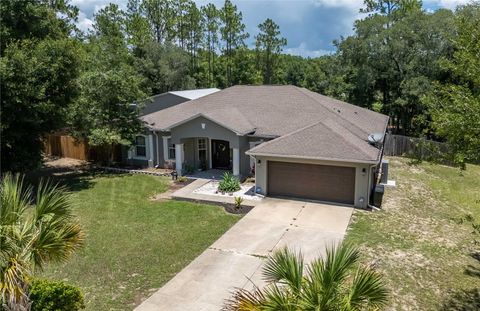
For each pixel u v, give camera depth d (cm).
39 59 1828
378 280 575
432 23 3419
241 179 2177
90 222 1531
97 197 1888
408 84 3478
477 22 890
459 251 1303
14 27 1950
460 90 874
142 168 2536
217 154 2452
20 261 587
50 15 2100
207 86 6375
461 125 816
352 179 1752
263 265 1157
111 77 2384
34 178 2303
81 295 845
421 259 1226
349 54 3922
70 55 1936
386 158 3020
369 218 1595
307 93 2553
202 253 1249
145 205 1762
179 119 2481
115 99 2430
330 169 1781
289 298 566
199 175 2303
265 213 1639
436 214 1705
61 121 2047
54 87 1928
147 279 1077
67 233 682
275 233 1419
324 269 584
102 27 5609
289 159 1809
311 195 1839
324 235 1398
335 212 1653
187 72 5634
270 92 2588
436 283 1077
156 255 1232
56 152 3053
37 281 823
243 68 6550
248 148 2198
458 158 838
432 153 970
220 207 1730
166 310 920
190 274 1105
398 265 1176
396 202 1848
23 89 1738
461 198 1986
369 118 2617
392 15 4212
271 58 6856
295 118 2244
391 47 3656
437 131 883
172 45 5488
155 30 6212
